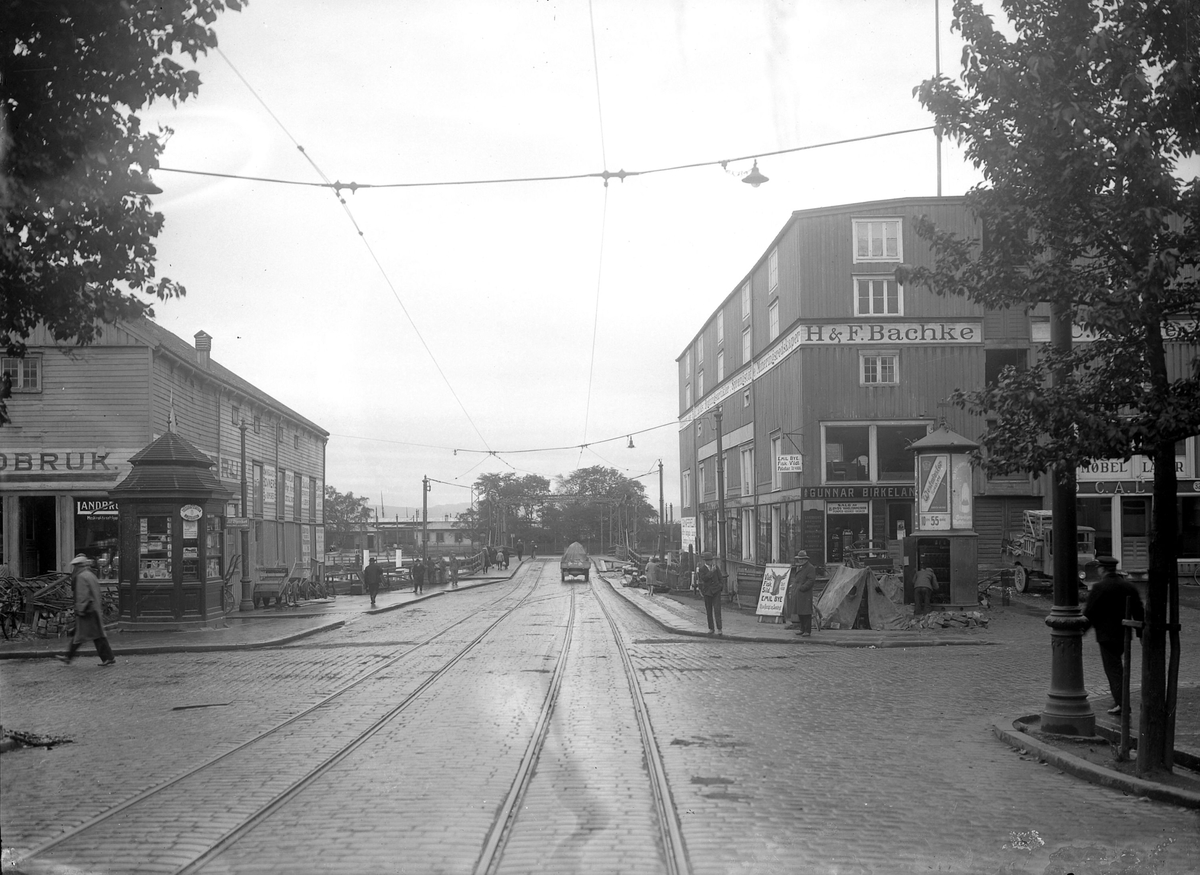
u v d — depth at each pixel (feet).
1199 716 40.34
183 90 32.68
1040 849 23.54
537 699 47.09
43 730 40.83
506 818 25.79
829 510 142.51
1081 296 33.68
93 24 30.68
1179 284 32.30
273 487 155.94
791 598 93.40
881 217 144.87
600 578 229.04
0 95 31.35
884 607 88.22
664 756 33.91
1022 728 39.45
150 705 47.57
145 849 23.41
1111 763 32.63
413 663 63.62
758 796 28.30
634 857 22.41
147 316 36.81
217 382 125.39
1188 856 23.12
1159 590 31.42
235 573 127.65
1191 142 32.48
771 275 163.53
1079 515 139.95
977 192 36.37
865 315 143.95
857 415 143.13
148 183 33.86
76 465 105.91
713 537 210.79
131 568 88.43
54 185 32.40
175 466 89.97
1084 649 69.77
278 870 21.71
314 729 39.50
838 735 38.27
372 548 334.24
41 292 34.24
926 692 50.47
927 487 94.99
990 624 90.22
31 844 23.97
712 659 66.18
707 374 220.43
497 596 159.02
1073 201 33.24
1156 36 31.96
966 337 143.64
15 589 85.56
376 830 24.70
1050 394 32.68
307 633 87.30
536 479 520.01
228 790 29.30
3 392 36.91
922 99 36.32
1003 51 34.30
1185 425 30.19
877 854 22.88
